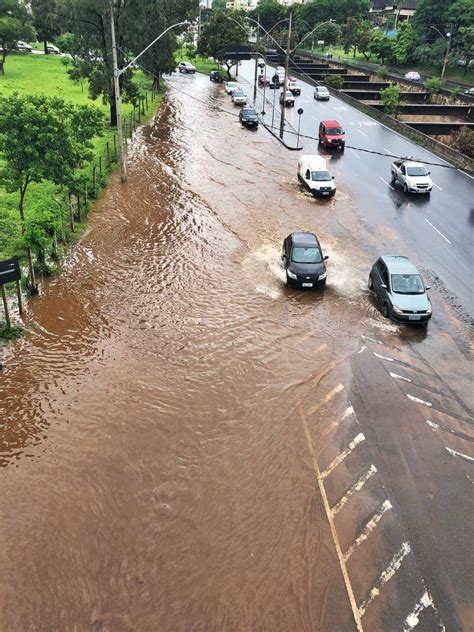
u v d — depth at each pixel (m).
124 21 40.56
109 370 15.13
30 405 13.64
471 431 13.57
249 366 15.65
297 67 82.25
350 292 20.39
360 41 90.12
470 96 59.06
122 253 22.47
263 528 10.65
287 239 22.33
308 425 13.46
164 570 9.73
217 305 18.88
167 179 32.50
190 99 61.44
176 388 14.55
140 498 11.19
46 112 20.39
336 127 41.78
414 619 9.09
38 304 18.19
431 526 10.84
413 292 18.55
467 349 17.06
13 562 9.77
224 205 28.81
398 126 48.66
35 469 11.80
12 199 25.33
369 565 9.99
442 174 36.34
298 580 9.66
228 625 8.88
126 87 44.84
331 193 30.66
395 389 14.97
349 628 8.93
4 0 61.50
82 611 9.02
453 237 25.77
